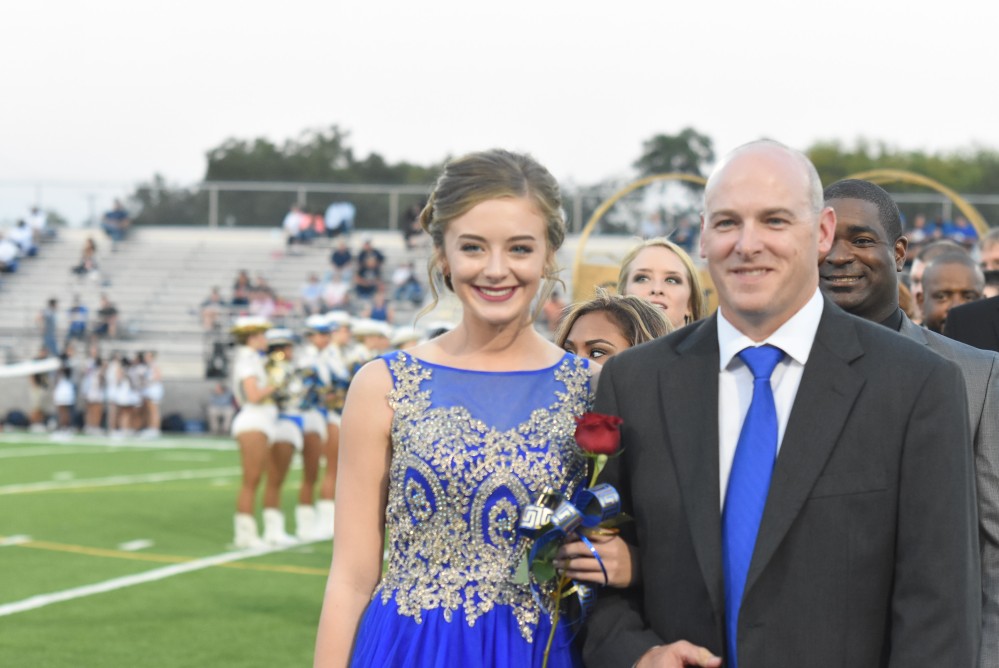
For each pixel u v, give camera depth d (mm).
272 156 49656
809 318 2879
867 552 2740
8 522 12891
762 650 2730
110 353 27078
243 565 10391
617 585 2971
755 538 2768
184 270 30906
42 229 32125
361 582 3283
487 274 3123
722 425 2893
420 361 3299
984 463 3291
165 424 25906
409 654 3152
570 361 3359
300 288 30219
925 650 2664
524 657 3156
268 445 11414
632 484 2971
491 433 3199
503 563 3191
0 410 27172
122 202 32062
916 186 29984
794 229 2787
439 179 3217
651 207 25891
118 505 14406
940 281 6211
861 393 2797
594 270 9016
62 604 8672
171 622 8086
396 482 3219
